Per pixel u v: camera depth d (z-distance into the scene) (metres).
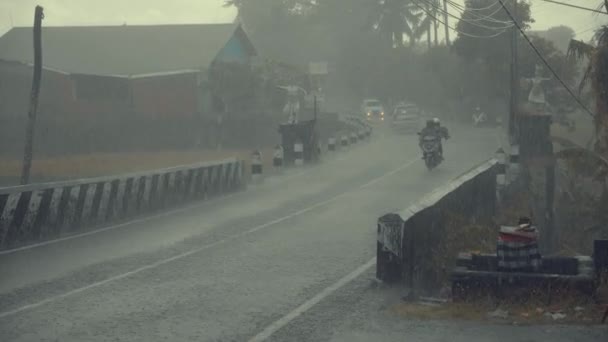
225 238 11.98
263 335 6.61
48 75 40.38
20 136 33.19
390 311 7.45
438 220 10.32
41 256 10.46
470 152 31.55
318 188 19.95
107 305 7.65
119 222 14.04
